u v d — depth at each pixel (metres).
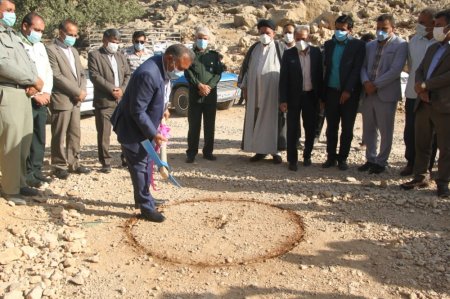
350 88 6.86
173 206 5.81
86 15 23.22
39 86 5.70
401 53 6.69
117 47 7.08
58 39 6.74
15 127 5.52
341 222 5.30
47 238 4.75
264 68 7.52
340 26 6.96
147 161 5.26
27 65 5.51
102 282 4.13
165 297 3.91
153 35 21.31
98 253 4.62
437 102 5.72
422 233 4.96
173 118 12.91
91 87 12.42
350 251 4.61
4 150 5.55
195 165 7.71
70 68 6.73
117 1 25.44
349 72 6.90
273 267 4.35
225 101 13.55
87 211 5.64
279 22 22.14
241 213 5.58
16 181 5.68
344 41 7.02
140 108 4.88
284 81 7.16
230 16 25.84
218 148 9.00
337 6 22.55
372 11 21.86
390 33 6.77
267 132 7.66
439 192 5.96
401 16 21.42
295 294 3.92
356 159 7.95
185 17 26.00
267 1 27.56
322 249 4.67
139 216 5.48
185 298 3.89
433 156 6.76
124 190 6.43
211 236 4.98
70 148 7.02
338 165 7.40
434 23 6.04
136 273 4.27
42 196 6.00
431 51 5.89
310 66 7.14
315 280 4.12
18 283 3.99
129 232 5.08
